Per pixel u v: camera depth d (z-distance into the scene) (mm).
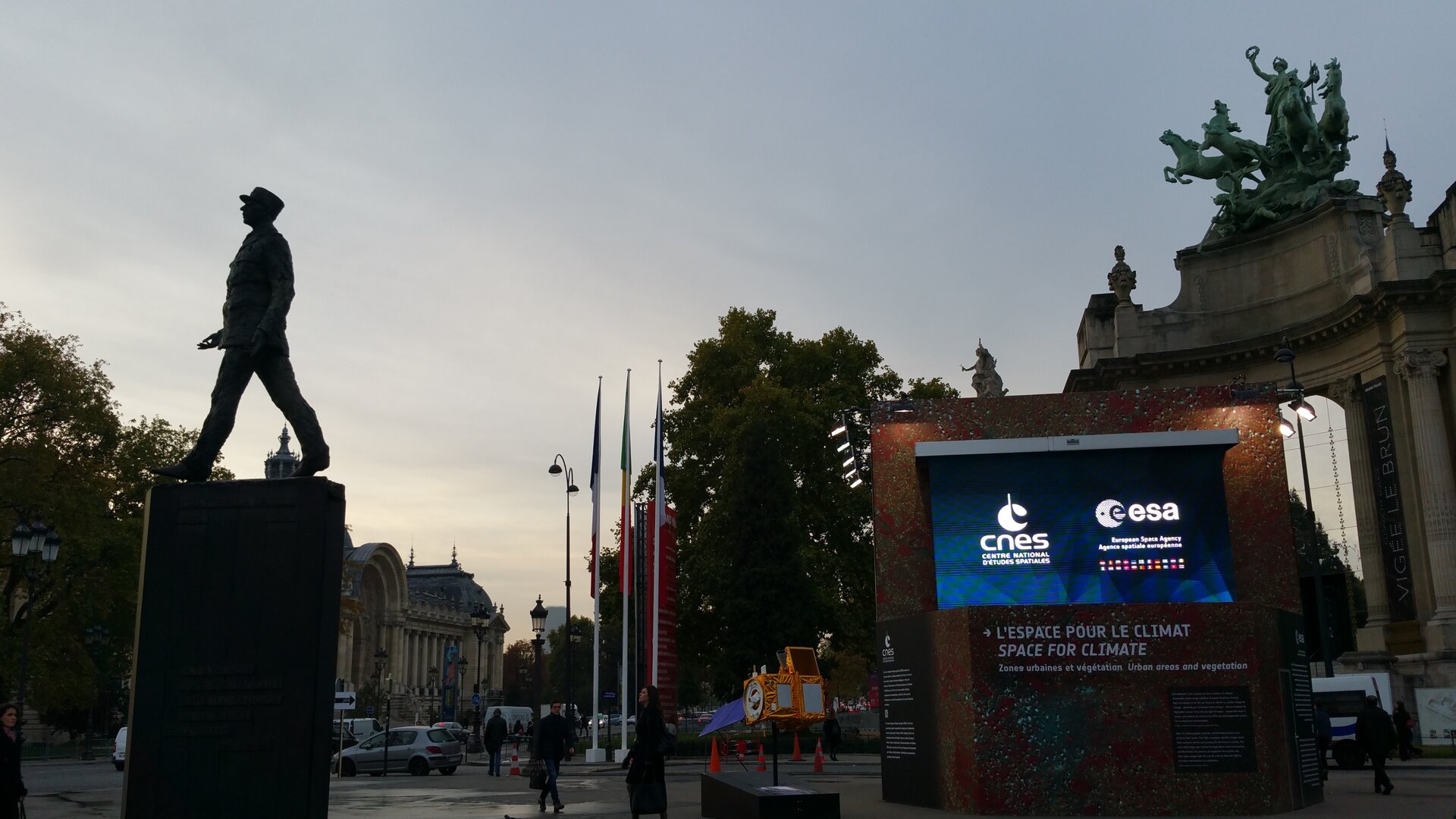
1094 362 59062
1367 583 49656
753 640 51375
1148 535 22875
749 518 53062
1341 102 55125
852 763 42312
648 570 45625
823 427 59406
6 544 49125
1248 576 23219
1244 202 56375
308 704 12922
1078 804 18312
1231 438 22906
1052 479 23344
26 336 51812
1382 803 20266
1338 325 50531
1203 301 56594
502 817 20172
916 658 20750
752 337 64500
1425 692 44188
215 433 13977
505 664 199375
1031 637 18953
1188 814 18062
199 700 13023
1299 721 19641
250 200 14648
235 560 13336
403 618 141875
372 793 27719
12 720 14570
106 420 54062
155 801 12828
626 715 43406
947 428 24516
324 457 14000
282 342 14266
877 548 24328
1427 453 46562
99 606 53344
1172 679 18500
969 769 18906
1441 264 48312
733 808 17812
